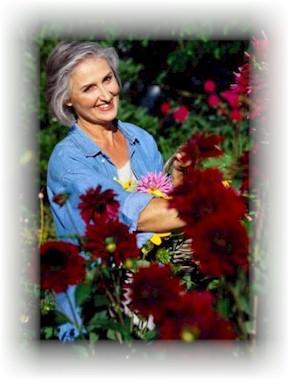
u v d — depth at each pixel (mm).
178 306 2086
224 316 2207
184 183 2270
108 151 3033
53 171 2928
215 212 2217
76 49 2934
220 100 5824
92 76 2932
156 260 2787
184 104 6074
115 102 3029
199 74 5984
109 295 2328
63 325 2812
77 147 2955
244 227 2205
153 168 3152
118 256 2328
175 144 5793
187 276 2625
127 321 2434
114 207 2428
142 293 2146
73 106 3018
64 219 2854
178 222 2600
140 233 2732
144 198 2645
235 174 2408
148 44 5895
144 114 5902
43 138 5402
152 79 6105
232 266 2158
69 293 2713
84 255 2662
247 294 2221
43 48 5414
